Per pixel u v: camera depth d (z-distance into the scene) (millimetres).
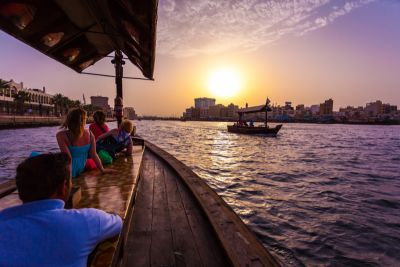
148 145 12438
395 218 6484
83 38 5066
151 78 8398
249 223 5918
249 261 2428
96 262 1328
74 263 976
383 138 50750
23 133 42688
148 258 2619
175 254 2715
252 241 2836
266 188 9336
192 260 2611
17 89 80688
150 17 3922
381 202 7945
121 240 1862
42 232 933
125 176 3244
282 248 4824
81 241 1005
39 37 3938
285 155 20859
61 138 2811
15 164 14578
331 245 4984
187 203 4332
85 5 3541
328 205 7465
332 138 47906
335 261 4449
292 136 52125
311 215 6570
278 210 6867
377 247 4965
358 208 7281
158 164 7961
